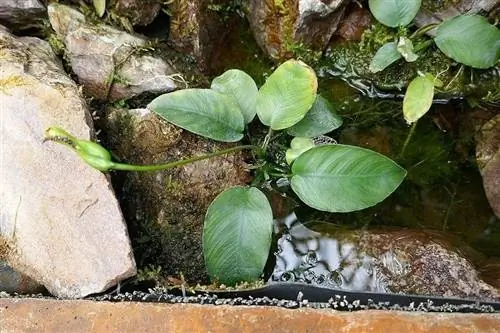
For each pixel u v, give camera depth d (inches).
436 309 25.5
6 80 27.3
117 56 30.1
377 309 24.5
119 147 29.4
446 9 30.5
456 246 27.7
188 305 24.4
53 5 30.6
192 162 28.8
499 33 29.2
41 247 26.2
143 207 29.0
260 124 30.9
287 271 28.4
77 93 27.7
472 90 31.5
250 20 32.3
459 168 30.9
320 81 32.4
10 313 24.7
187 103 28.0
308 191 27.4
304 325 23.7
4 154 26.6
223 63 32.6
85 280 25.9
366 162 26.6
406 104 29.2
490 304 25.9
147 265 28.3
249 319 23.9
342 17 31.0
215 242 27.1
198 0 30.8
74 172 26.4
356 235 28.3
